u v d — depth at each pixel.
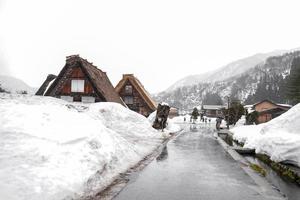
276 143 11.46
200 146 17.78
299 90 61.00
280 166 10.23
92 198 6.43
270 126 14.15
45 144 7.43
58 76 35.72
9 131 7.36
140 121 22.70
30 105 9.64
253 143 15.43
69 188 6.30
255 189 7.54
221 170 10.09
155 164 11.00
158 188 7.50
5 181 5.52
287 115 13.61
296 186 8.03
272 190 7.47
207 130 37.88
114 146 10.39
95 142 9.20
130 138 19.25
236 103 56.34
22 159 6.46
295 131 12.49
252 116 43.28
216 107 127.81
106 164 8.81
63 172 6.75
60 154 7.40
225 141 22.39
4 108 8.56
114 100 38.75
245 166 10.95
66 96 35.69
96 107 21.06
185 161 11.86
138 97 50.94
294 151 10.37
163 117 29.38
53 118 9.24
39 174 6.18
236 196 6.89
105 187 7.45
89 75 34.97
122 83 51.28
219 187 7.71
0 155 6.30
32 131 7.79
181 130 36.25
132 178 8.55
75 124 9.64
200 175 9.18
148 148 15.66
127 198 6.58
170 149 15.92
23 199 5.23
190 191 7.26
